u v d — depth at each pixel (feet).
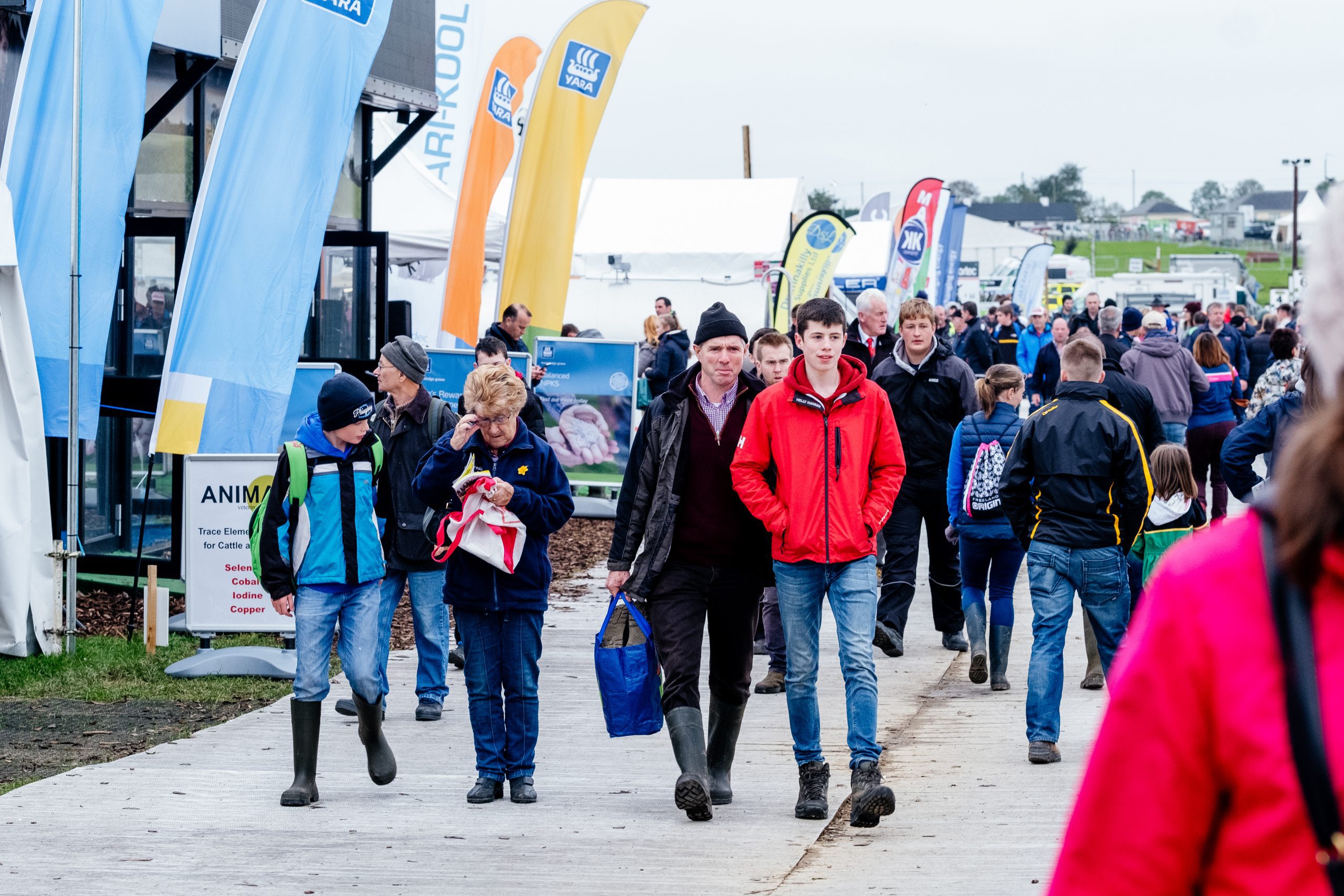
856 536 47.62
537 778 56.03
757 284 235.61
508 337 113.19
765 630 72.28
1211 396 118.52
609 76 115.03
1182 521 66.90
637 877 42.68
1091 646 71.20
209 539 75.00
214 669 73.15
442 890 41.52
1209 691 11.65
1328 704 11.02
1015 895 39.93
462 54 160.45
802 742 49.65
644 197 248.93
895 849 45.34
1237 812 11.64
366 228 130.82
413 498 64.80
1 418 74.79
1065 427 56.34
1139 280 437.99
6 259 72.84
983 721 64.49
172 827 48.34
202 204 77.61
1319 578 11.18
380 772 53.16
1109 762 12.26
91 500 97.71
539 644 52.70
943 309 272.72
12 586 74.38
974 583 72.02
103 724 63.72
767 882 42.01
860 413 48.11
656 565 48.83
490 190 114.52
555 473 52.19
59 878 42.65
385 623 65.51
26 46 75.66
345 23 80.23
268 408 79.46
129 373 96.89
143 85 77.30
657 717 49.90
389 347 63.98
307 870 43.60
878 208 325.62
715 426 49.55
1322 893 11.03
